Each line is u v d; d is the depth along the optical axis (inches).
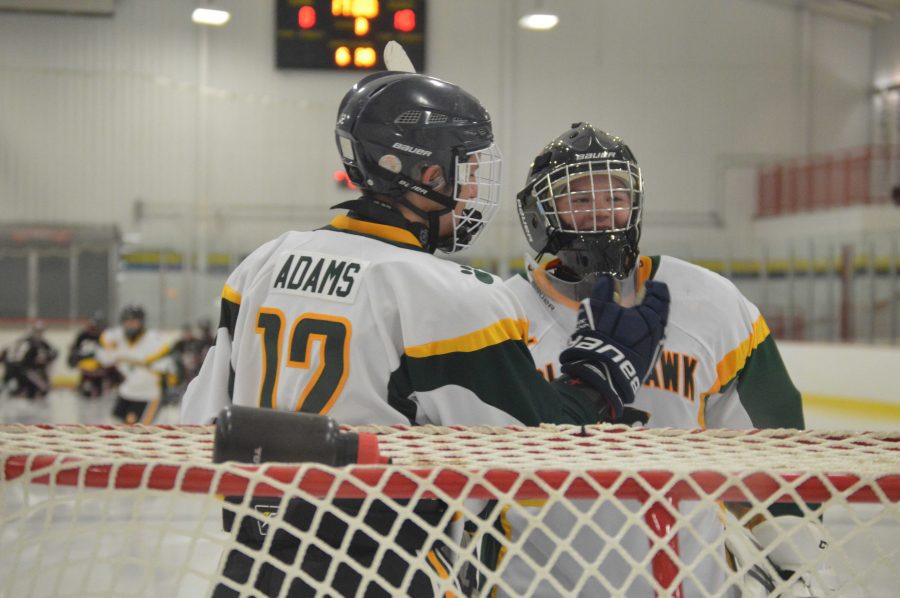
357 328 149.9
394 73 168.1
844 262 1400.1
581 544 180.2
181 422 172.1
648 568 179.2
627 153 194.2
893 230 1556.3
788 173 1795.0
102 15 1761.8
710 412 203.8
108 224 1752.0
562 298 200.1
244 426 108.3
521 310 158.1
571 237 194.5
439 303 148.7
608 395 152.3
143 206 1761.8
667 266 200.7
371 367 149.6
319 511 104.0
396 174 161.0
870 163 1659.7
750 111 1868.8
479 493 105.3
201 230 1760.6
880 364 1168.2
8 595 104.0
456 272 154.2
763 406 198.2
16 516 105.1
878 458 121.3
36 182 1750.7
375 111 161.3
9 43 1753.2
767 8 1871.3
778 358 202.7
